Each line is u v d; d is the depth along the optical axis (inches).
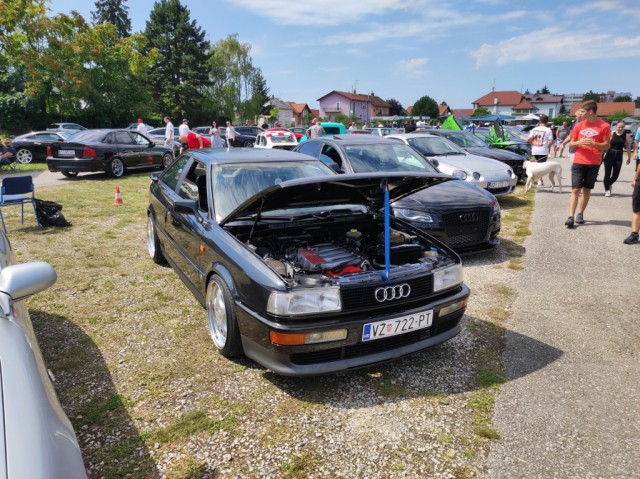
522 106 3705.7
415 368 129.9
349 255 131.6
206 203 153.9
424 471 91.5
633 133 1036.5
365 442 99.7
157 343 142.0
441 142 385.1
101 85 1136.2
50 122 1005.8
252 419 106.8
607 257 228.7
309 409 110.9
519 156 441.7
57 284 190.4
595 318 162.1
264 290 111.1
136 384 119.7
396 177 121.2
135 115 1231.5
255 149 196.2
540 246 249.8
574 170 280.7
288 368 109.3
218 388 118.8
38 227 284.8
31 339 83.5
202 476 89.3
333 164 259.4
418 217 213.9
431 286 122.2
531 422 106.6
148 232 228.8
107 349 137.9
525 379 124.5
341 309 110.6
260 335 112.4
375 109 4217.5
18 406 62.1
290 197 134.4
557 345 143.4
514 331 152.9
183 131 615.2
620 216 317.7
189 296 180.1
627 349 140.8
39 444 58.0
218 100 2331.4
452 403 113.7
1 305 81.4
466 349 140.9
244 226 143.6
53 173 553.3
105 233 274.4
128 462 92.5
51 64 954.1
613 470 91.8
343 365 111.3
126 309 167.0
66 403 111.1
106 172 508.7
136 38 1250.0
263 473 90.4
